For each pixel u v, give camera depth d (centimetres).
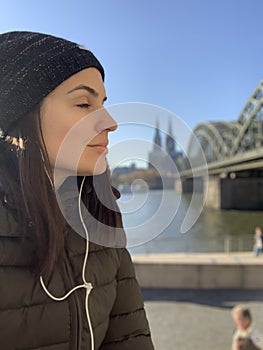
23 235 87
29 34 98
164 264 1038
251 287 1028
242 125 5494
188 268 1035
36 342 87
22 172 87
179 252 1173
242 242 1245
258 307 880
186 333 745
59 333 90
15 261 85
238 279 1031
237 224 4062
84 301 96
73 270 97
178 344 697
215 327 773
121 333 114
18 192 88
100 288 104
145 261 1042
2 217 85
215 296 970
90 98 95
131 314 117
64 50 95
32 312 86
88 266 101
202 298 955
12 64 91
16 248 86
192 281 1032
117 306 116
